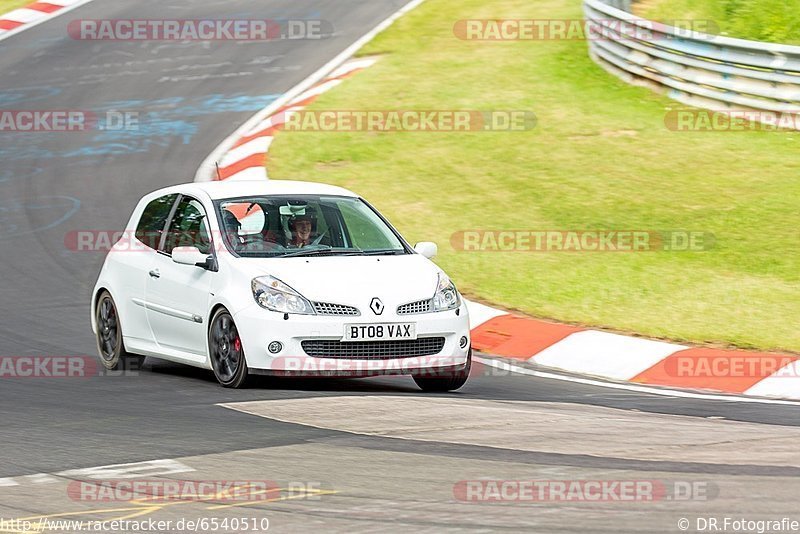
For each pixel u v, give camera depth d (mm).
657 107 73125
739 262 49500
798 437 27234
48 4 106875
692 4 90312
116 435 26844
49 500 21266
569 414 30016
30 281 49875
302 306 31734
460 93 77438
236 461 24156
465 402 31312
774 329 41812
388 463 23938
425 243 35688
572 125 70250
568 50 86125
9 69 88875
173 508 20609
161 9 105250
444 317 32719
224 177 64562
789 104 67500
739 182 59719
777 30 84812
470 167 64312
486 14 97438
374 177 63375
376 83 80500
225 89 83125
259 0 108062
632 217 55812
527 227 55281
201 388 33094
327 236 34969
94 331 38562
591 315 44188
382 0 105812
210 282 33688
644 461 24234
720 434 27469
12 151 71125
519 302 46031
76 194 63062
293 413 29219
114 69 88438
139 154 70000
